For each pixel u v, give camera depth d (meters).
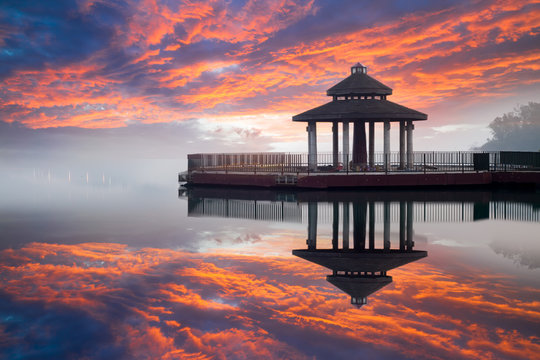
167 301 11.84
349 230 22.09
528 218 25.36
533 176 43.12
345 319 10.44
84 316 10.81
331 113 40.66
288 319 10.59
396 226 23.05
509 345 8.99
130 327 10.21
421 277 13.61
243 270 14.77
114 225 24.41
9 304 11.63
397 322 10.24
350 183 40.59
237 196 38.66
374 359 8.60
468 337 9.35
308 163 42.31
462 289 12.35
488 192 38.75
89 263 15.73
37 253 17.38
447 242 18.95
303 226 23.47
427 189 40.69
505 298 11.58
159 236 21.03
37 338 9.70
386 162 41.47
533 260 15.70
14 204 34.94
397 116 40.38
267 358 8.72
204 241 19.75
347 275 14.03
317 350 9.01
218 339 9.55
